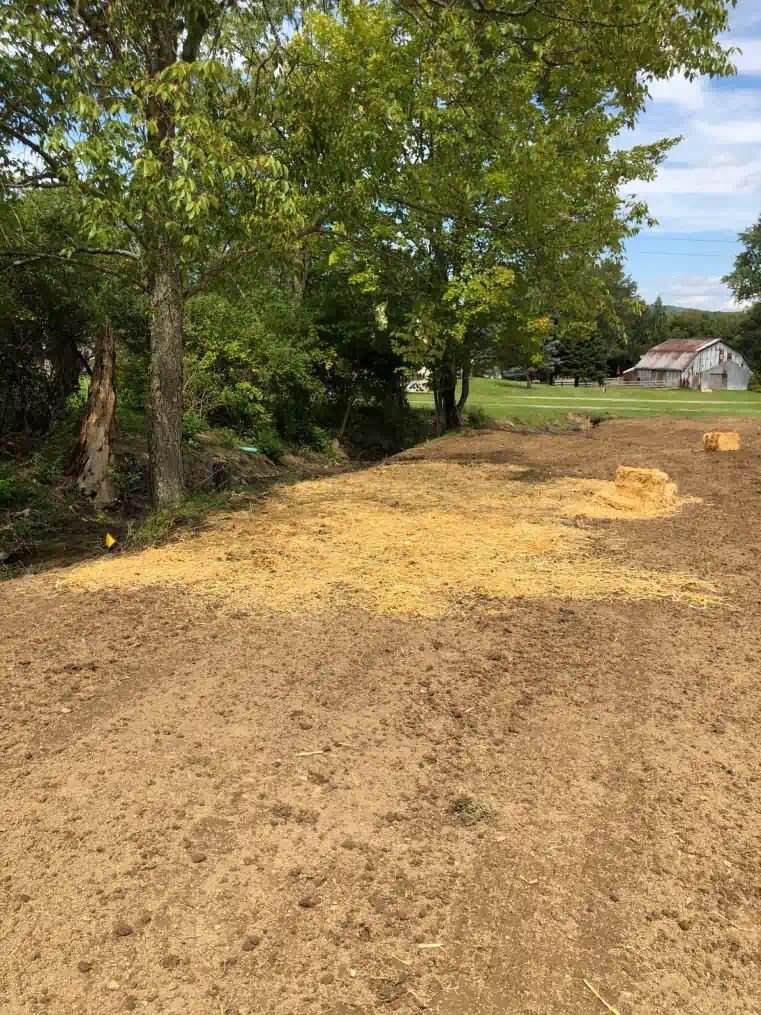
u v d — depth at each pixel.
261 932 2.06
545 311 16.62
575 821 2.59
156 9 6.53
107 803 2.63
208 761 2.91
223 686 3.59
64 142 5.56
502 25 7.80
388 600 4.85
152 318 7.45
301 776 2.82
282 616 4.56
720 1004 1.87
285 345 16.41
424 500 8.48
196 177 5.85
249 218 6.52
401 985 1.90
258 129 6.71
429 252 14.93
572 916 2.15
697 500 8.67
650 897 2.24
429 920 2.12
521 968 1.97
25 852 2.37
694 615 4.70
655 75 9.23
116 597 4.94
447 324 15.26
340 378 19.89
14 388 11.62
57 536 8.53
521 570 5.58
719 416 24.64
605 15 8.45
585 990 1.91
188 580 5.26
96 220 5.75
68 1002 1.83
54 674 3.74
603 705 3.46
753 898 2.24
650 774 2.89
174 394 7.48
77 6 6.27
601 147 13.52
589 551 6.20
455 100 8.89
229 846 2.41
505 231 11.58
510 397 36.16
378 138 8.64
